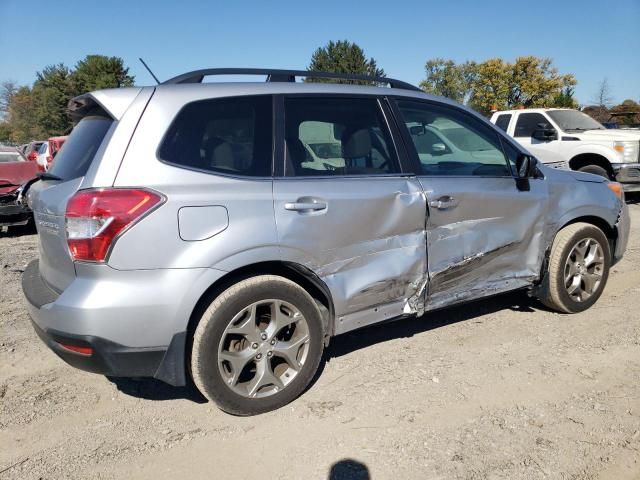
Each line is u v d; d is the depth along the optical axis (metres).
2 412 3.29
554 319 4.55
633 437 2.89
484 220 3.95
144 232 2.79
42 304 2.94
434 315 4.70
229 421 3.18
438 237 3.73
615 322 4.45
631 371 3.62
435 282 3.76
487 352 3.95
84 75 60.59
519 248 4.18
